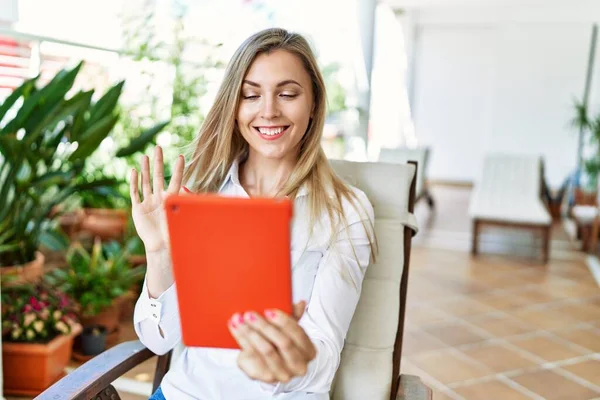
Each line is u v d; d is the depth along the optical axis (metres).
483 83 8.27
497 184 5.31
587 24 7.68
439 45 8.33
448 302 3.43
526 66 8.03
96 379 1.08
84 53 3.12
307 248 1.16
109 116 2.16
